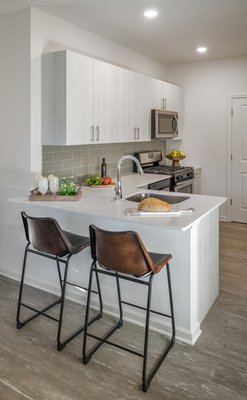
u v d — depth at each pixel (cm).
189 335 233
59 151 367
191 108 569
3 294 304
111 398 185
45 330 248
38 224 226
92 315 268
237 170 551
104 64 357
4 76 328
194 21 352
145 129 446
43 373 204
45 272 308
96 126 351
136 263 195
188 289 232
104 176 407
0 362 214
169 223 215
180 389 192
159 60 535
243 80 521
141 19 345
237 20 351
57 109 317
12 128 330
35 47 313
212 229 275
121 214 239
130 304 245
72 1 298
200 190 582
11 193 338
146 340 194
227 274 350
